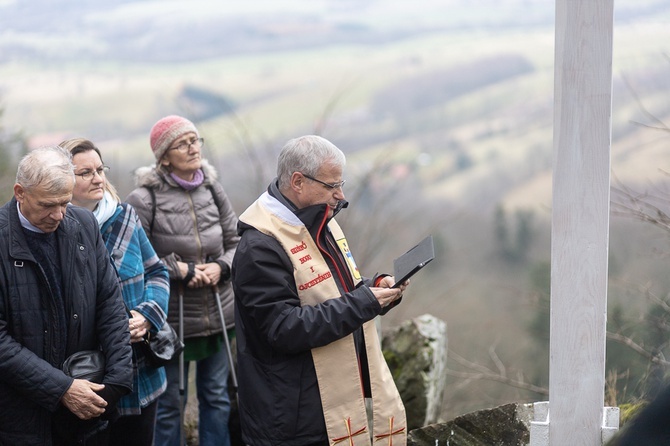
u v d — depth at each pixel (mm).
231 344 4504
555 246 2578
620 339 5168
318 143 2711
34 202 2578
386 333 4992
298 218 2707
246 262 2658
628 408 3408
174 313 3639
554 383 2637
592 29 2441
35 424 2689
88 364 2742
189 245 3633
